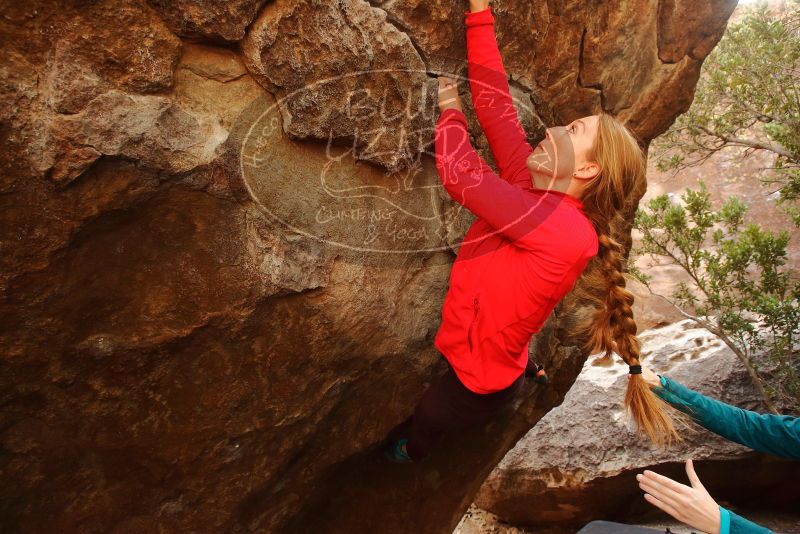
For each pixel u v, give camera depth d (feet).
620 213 5.46
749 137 23.25
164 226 3.95
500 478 14.69
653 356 15.72
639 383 5.81
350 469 6.53
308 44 4.13
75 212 3.55
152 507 4.74
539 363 7.54
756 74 15.61
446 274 5.86
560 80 6.39
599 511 14.21
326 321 4.84
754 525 4.75
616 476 13.33
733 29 16.11
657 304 19.70
